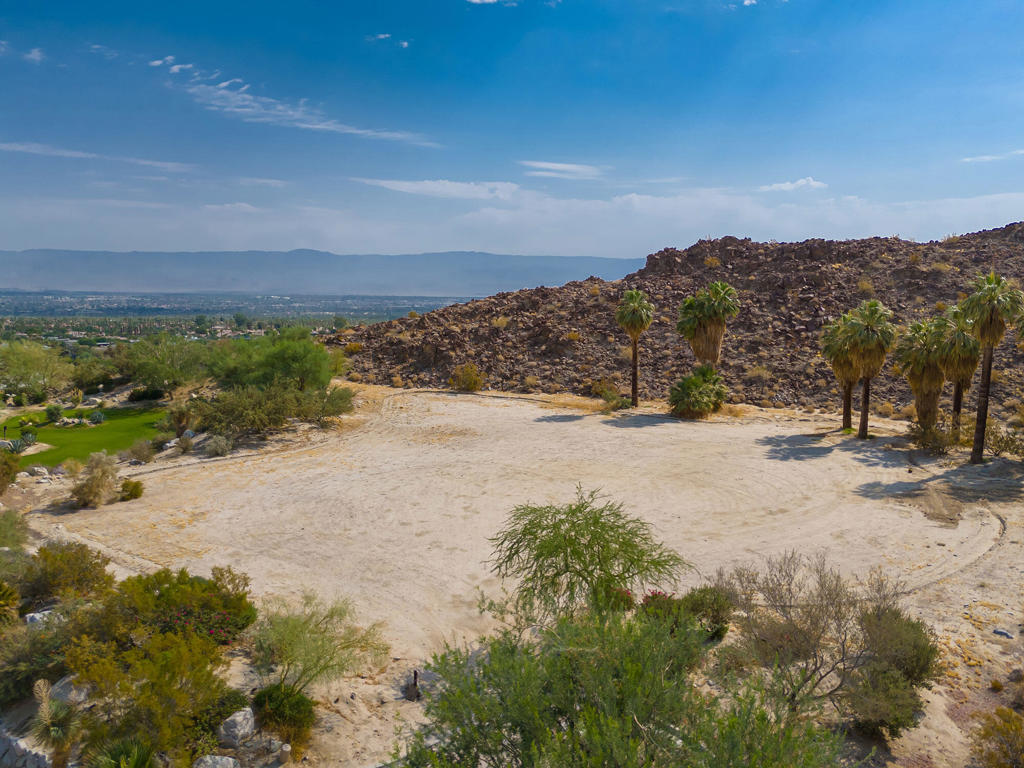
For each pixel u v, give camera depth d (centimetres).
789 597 1532
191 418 4259
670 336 6500
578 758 840
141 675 1175
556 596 1577
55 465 3603
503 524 2528
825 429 4269
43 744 1159
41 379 6291
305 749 1204
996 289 3123
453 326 7206
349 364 6706
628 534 1650
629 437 4062
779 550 2223
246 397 4156
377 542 2358
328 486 3058
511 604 1831
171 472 3312
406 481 3131
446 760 923
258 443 3916
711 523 2516
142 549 2286
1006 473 3106
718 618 1584
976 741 1166
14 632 1441
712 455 3588
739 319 6519
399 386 6188
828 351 4156
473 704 966
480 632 1702
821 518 2556
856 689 1240
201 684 1195
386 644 1614
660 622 1235
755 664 1357
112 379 6669
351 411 4788
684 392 4759
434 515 2644
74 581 1786
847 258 7256
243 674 1417
